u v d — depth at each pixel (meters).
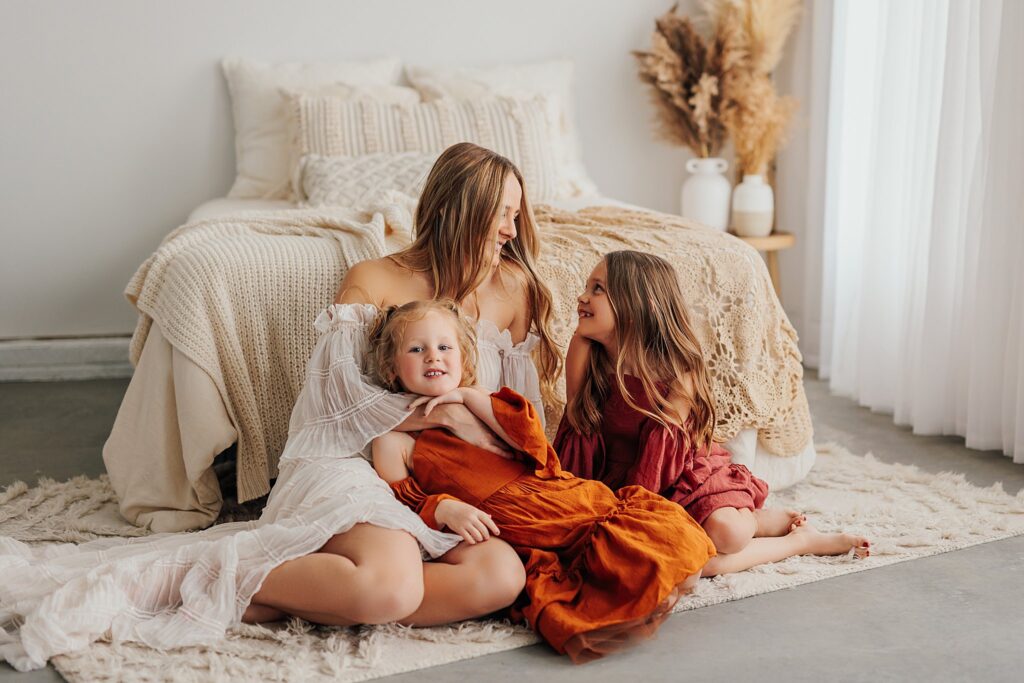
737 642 1.83
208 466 2.28
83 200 3.78
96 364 3.81
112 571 1.83
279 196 3.68
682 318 2.17
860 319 3.29
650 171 4.25
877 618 1.92
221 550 1.81
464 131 3.57
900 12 3.12
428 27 3.94
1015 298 2.72
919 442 2.96
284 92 3.66
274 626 1.85
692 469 2.14
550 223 2.77
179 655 1.74
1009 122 2.71
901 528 2.31
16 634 1.81
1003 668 1.74
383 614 1.76
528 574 1.88
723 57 3.87
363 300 2.16
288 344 2.36
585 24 4.07
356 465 1.94
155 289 2.37
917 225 3.02
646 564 1.80
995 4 2.74
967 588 2.04
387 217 2.50
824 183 3.69
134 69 3.73
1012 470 2.71
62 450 2.95
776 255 3.94
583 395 2.18
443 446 1.98
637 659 1.78
